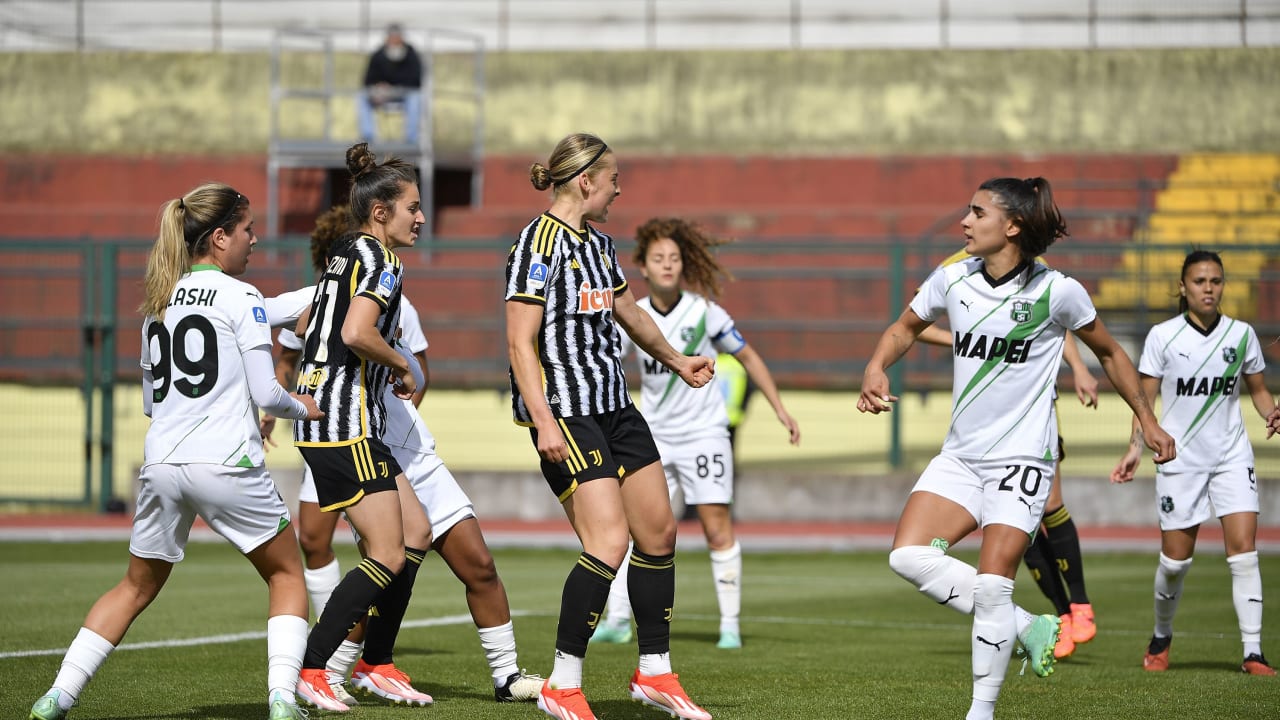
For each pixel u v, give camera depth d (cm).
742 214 7912
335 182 8319
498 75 8731
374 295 1856
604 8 9056
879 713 2006
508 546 5453
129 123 8906
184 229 1795
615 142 8669
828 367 6888
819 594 3991
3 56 9000
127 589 1816
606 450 1839
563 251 1842
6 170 8625
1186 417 2577
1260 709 2072
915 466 6756
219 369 1758
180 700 2072
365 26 9119
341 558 4938
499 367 7012
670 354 2017
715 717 1962
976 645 1802
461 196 8450
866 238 7456
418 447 2091
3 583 4006
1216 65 8475
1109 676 2434
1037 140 8494
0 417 6988
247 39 9125
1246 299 7062
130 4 9131
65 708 1759
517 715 1930
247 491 1761
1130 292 6744
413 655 2598
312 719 1891
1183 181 7950
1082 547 5397
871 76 8594
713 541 2858
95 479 6675
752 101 8638
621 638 2886
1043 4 8731
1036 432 1817
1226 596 3928
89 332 6619
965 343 1841
